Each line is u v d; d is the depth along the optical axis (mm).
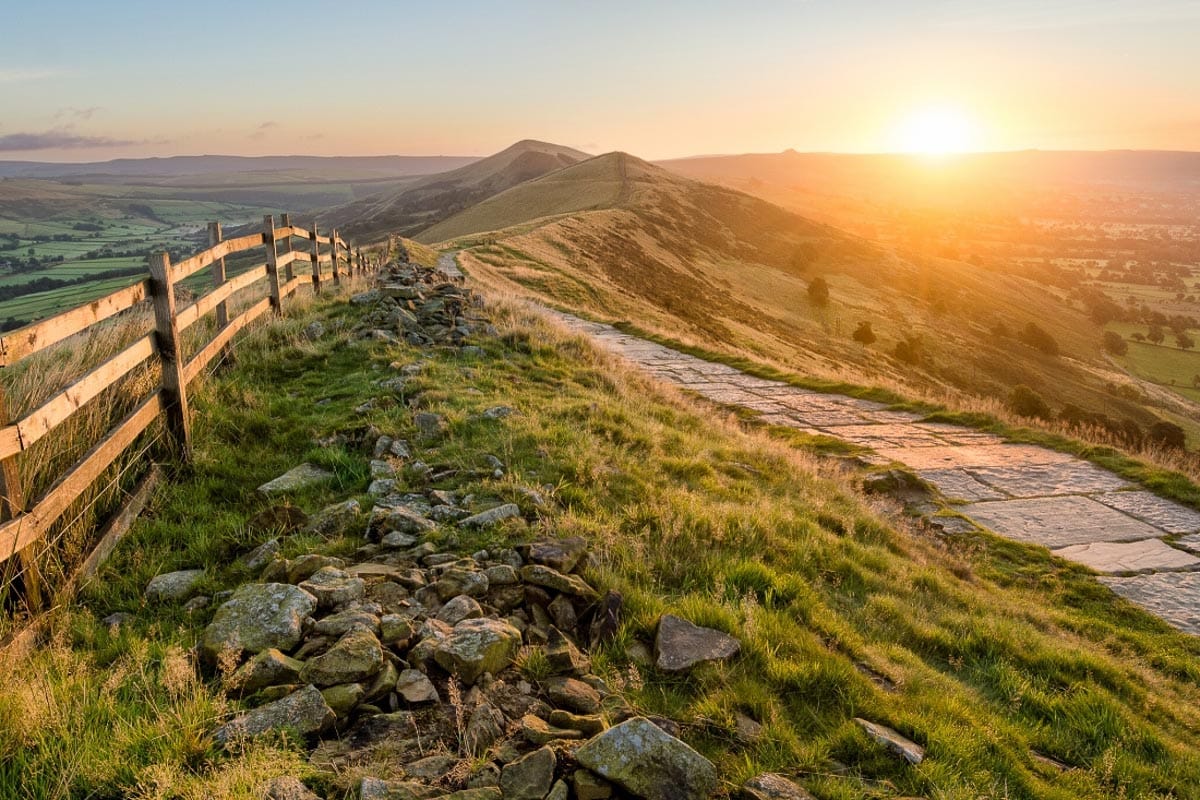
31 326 3959
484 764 2955
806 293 92938
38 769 2721
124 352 5402
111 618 4082
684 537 5832
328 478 6180
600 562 5016
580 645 4191
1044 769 3920
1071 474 11430
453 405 8234
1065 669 5410
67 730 2906
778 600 5184
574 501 6082
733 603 4773
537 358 11703
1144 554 8781
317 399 8477
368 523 5246
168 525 5215
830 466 10750
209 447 6562
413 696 3371
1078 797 3674
